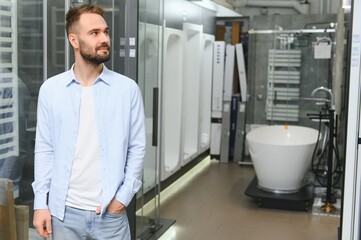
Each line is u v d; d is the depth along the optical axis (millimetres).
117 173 2109
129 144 2193
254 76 7465
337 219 4922
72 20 2098
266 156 5227
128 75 3521
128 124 2150
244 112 7500
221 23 8023
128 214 3648
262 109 7484
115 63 3549
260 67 7418
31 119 3297
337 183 5516
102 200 2090
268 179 5340
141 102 2232
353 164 2781
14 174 3289
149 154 4164
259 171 5395
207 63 7465
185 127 6855
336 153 5391
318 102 7121
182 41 6020
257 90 7477
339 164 5367
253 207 5324
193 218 4918
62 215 2123
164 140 5727
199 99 6922
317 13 7621
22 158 3305
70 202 2115
